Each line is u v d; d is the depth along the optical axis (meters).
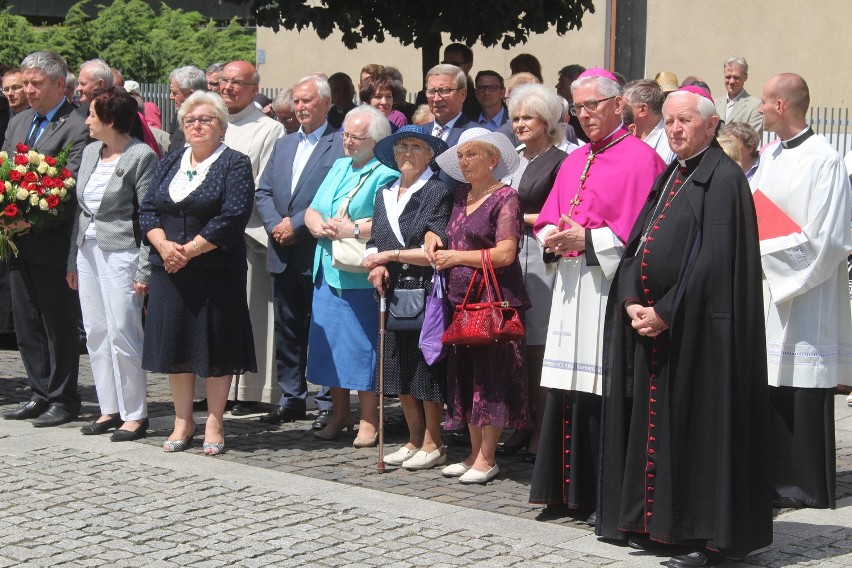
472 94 10.06
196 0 40.09
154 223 7.74
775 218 6.79
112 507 6.50
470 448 8.12
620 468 5.94
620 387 5.93
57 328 8.51
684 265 5.70
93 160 8.24
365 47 21.94
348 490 6.91
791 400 6.80
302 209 8.48
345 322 7.96
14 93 9.31
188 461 7.55
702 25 19.25
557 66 19.98
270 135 9.08
